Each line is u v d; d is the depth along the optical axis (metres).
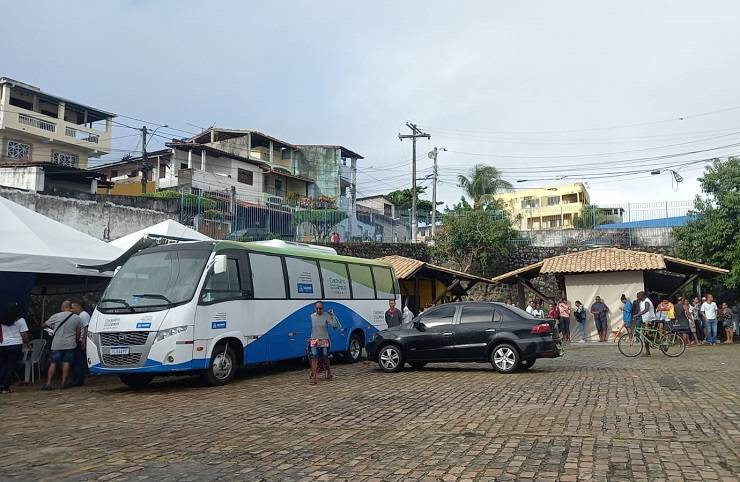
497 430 7.62
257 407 10.00
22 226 13.53
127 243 17.69
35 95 42.72
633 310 23.50
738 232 27.81
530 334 14.00
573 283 27.44
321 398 10.89
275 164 52.84
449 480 5.57
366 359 19.41
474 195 46.62
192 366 12.32
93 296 20.02
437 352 14.70
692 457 6.14
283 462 6.35
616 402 9.55
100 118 46.84
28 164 33.12
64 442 7.57
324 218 35.56
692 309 25.84
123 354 12.02
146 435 7.91
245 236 30.14
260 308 14.52
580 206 67.94
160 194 34.59
